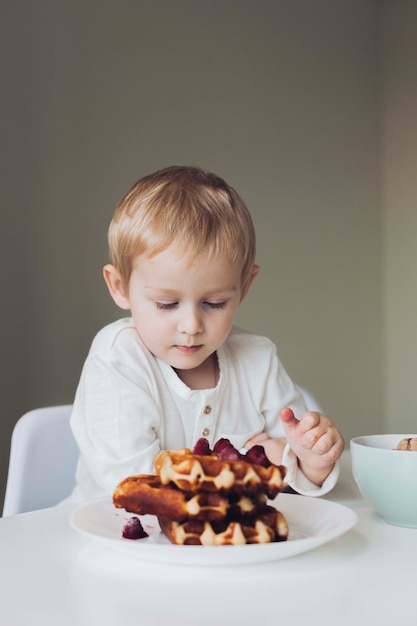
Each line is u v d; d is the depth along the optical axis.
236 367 1.29
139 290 1.11
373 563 0.65
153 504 0.64
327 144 3.99
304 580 0.61
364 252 4.14
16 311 2.96
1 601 0.56
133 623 0.52
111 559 0.67
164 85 3.39
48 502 1.29
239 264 1.13
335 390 4.02
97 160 3.16
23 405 2.97
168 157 3.40
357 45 4.15
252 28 3.71
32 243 2.99
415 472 0.75
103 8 3.20
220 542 0.64
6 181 2.93
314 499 0.80
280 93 3.81
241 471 0.65
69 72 3.10
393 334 4.20
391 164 4.18
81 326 3.11
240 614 0.53
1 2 2.93
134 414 1.12
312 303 3.92
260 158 3.72
